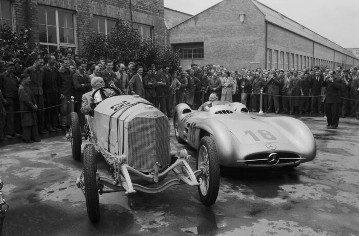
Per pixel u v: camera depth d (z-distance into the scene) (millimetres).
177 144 8742
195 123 6879
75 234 4039
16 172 6379
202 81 16234
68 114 10219
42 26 11734
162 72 13734
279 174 6328
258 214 4566
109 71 10633
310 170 6578
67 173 6320
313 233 4027
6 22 10688
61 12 12414
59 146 8469
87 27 13344
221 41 28812
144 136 4609
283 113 15477
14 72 9328
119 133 4883
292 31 34312
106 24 14492
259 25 27281
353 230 4105
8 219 4453
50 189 5512
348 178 6086
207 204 4715
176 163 4719
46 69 9703
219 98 15797
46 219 4441
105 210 4711
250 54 27781
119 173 4402
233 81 16000
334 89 11242
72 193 5336
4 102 8562
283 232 4051
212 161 4543
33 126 8961
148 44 14219
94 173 4137
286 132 6426
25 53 9812
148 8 16703
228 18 28375
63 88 10023
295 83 15031
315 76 14758
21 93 8656
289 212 4625
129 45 13242
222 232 4059
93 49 12508
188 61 30719
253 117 7145
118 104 5566
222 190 5492
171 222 4332
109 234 4031
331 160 7297
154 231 4098
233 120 6699
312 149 6023
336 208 4766
